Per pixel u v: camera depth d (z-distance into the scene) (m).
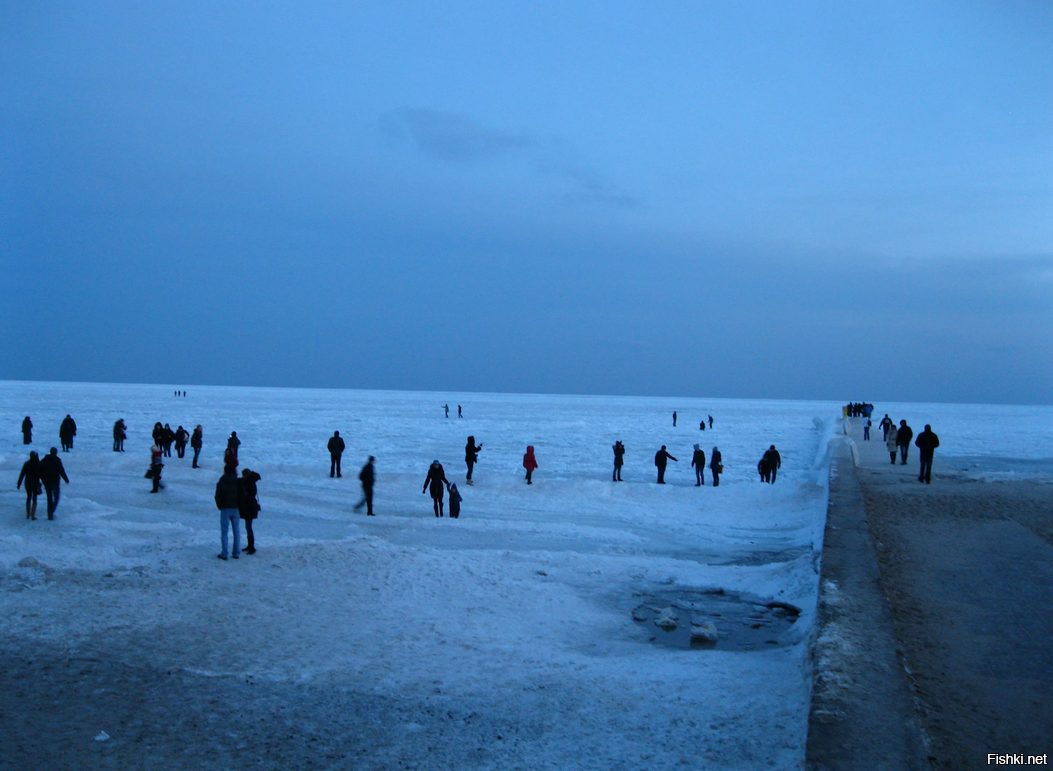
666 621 10.63
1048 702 5.87
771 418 105.94
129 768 5.62
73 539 14.04
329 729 6.48
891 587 9.28
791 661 8.46
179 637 8.84
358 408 111.19
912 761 4.32
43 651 8.15
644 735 6.29
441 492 20.03
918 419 112.00
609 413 117.31
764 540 18.58
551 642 9.55
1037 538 12.65
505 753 5.99
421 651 8.78
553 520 20.34
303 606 10.30
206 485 23.75
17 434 47.19
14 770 5.50
